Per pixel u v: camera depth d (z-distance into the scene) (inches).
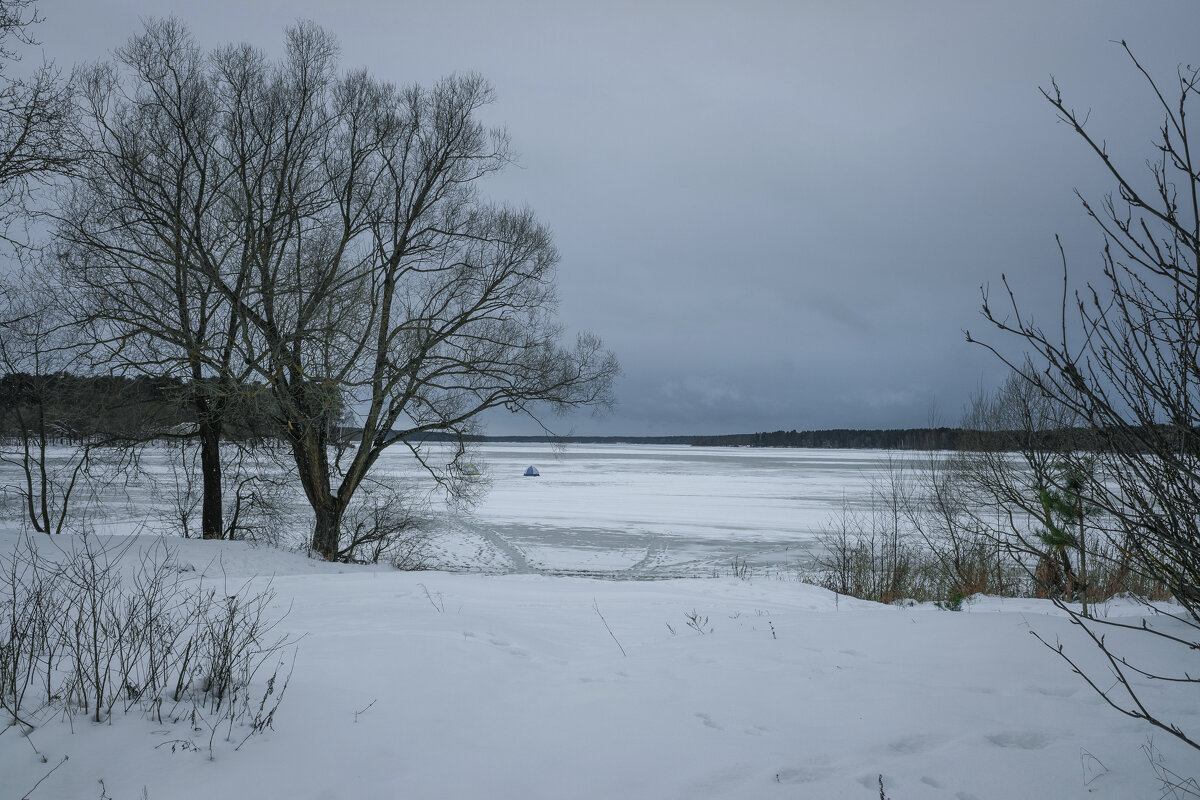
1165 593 351.9
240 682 185.0
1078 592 376.5
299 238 738.8
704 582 525.3
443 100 802.2
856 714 168.1
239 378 677.9
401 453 3818.9
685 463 3828.7
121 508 1058.7
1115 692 174.1
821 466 3410.4
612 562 885.8
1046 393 102.0
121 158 663.8
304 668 205.6
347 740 154.9
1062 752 141.9
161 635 191.2
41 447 701.3
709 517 1322.6
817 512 1382.9
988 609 371.6
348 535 922.7
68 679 176.4
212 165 734.5
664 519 1294.3
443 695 187.9
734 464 3688.5
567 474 2721.5
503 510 1418.6
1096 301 100.0
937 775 135.4
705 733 160.7
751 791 132.5
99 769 135.0
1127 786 126.3
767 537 1081.4
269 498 810.8
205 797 128.7
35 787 127.2
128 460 731.4
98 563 450.6
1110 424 98.4
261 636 248.2
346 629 273.4
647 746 154.3
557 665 230.5
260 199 711.1
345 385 716.7
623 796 132.6
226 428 740.0
